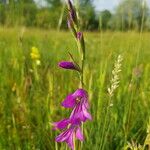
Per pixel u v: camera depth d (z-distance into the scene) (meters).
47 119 0.39
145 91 0.46
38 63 0.60
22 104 0.42
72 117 0.19
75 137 0.20
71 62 0.20
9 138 0.36
